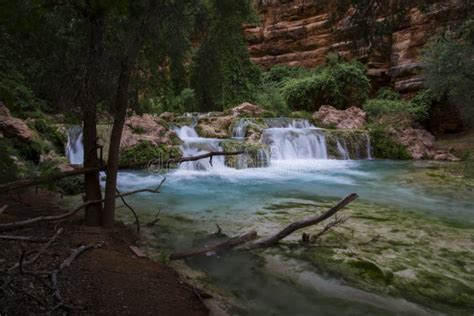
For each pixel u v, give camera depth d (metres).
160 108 18.44
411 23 20.03
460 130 19.50
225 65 21.86
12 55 4.91
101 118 5.48
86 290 3.27
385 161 16.33
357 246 5.40
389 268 4.64
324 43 25.58
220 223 6.55
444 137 19.58
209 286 4.07
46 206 6.63
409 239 5.80
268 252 5.09
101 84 4.45
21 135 9.75
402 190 10.07
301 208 7.81
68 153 12.09
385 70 22.33
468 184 10.97
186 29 5.09
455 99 16.53
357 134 17.41
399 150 17.27
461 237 5.95
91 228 5.19
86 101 4.52
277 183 10.81
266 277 4.36
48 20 4.45
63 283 3.29
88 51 4.41
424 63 17.52
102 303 3.11
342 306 3.74
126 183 10.34
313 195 9.23
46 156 9.93
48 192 7.74
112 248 4.61
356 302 3.82
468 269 4.67
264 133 15.68
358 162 15.93
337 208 5.45
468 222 6.96
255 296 3.90
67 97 4.55
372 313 3.62
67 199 7.59
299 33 26.73
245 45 23.86
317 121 19.30
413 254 5.15
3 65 5.53
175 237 5.72
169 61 5.56
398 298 3.92
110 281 3.56
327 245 5.38
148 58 5.04
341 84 21.86
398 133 18.02
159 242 5.47
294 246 5.32
